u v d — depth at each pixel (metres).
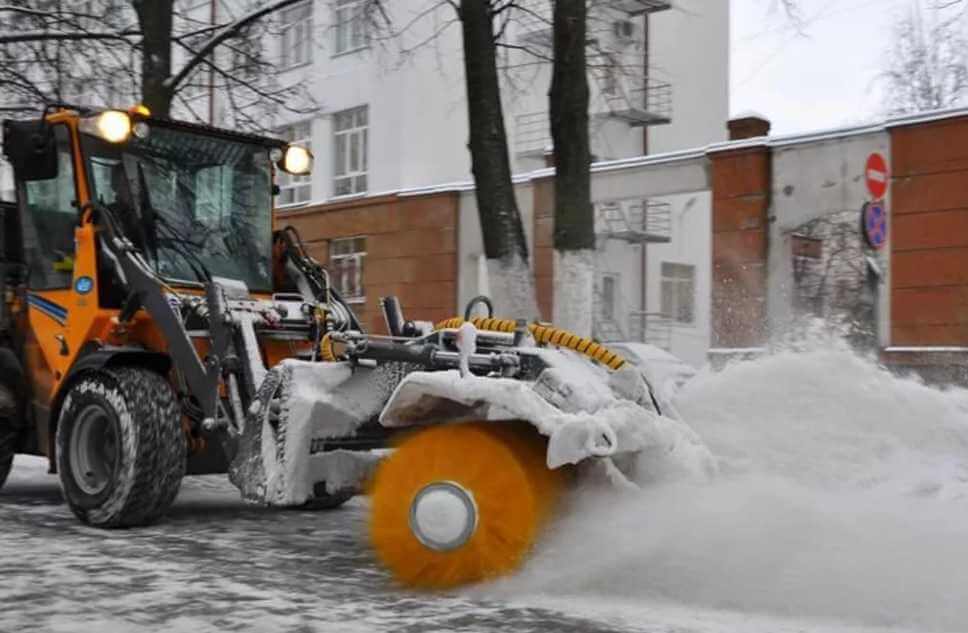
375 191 24.02
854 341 14.34
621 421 5.11
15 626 4.43
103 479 6.77
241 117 14.35
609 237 22.14
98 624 4.46
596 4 14.25
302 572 5.48
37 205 7.47
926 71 25.69
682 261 23.02
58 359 7.22
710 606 4.71
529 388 4.95
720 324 15.86
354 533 6.71
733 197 15.98
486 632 4.33
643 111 23.75
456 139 24.36
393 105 23.67
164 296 6.68
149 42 12.62
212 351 6.42
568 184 10.93
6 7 12.66
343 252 22.20
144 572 5.43
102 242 7.00
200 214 7.58
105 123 6.95
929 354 13.65
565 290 10.91
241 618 4.55
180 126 7.55
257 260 7.77
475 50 11.01
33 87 13.22
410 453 5.12
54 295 7.30
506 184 11.05
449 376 4.98
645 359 8.34
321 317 7.12
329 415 5.84
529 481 4.91
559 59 10.88
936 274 13.88
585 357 5.83
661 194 17.00
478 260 19.98
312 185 25.48
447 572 5.00
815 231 16.06
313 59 25.12
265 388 5.86
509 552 4.91
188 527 6.87
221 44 13.72
